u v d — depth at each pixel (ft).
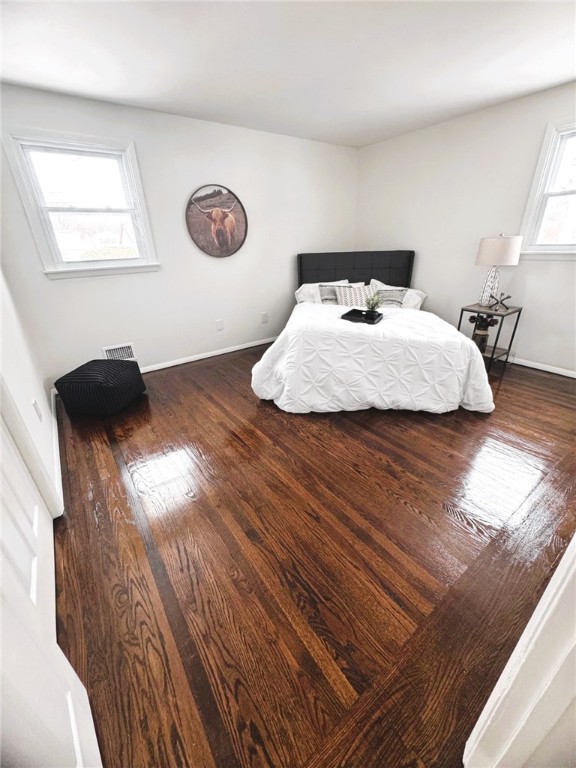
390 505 5.28
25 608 2.31
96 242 9.43
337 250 14.88
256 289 13.04
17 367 5.60
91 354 9.99
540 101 8.74
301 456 6.59
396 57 6.82
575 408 8.14
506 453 6.51
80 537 4.83
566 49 6.64
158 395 9.49
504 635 3.51
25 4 4.80
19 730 1.81
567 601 1.56
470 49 6.60
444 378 7.81
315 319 8.82
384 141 12.69
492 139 9.90
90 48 6.03
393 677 3.18
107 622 3.71
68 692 2.56
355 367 7.97
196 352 12.22
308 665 3.29
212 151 10.46
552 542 4.58
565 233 9.37
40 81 7.15
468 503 5.29
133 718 2.95
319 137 12.12
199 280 11.48
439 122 10.84
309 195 13.16
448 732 2.79
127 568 4.34
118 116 8.67
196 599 3.94
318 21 5.60
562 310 9.67
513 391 9.10
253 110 9.35
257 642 3.49
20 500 3.86
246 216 11.82
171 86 7.71
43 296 8.81
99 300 9.73
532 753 2.00
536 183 9.31
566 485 5.63
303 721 2.90
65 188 8.68
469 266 11.49
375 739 2.78
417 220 12.59
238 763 2.68
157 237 10.17
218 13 5.31
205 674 3.24
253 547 4.61
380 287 12.65
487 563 4.30
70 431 7.69
